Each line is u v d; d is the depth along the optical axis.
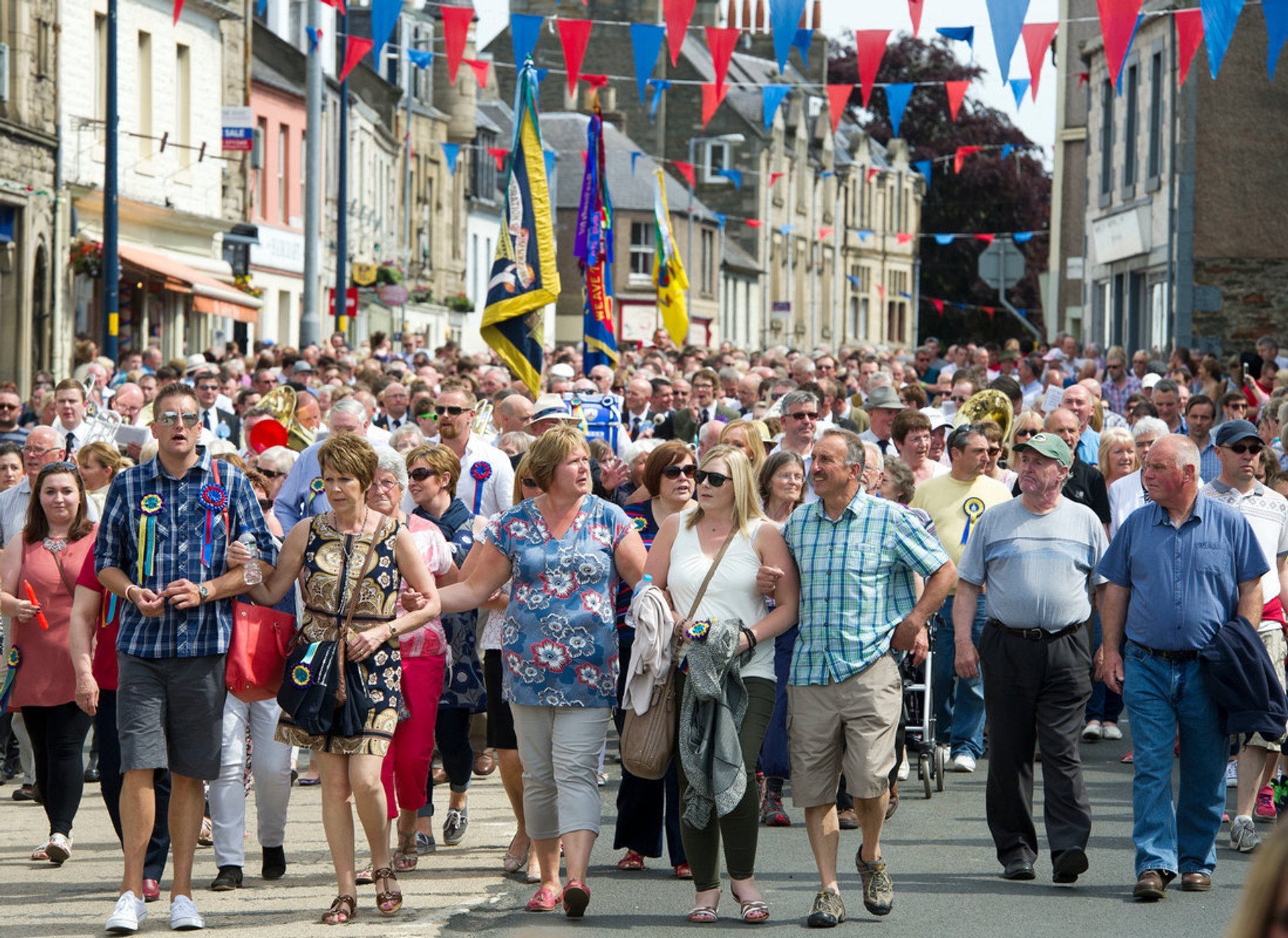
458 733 27.61
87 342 70.19
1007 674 24.89
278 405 37.75
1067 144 133.75
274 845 25.12
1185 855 24.52
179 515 22.56
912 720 30.53
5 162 78.12
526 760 23.08
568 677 22.62
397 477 24.47
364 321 148.62
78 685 23.17
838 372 73.94
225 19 106.31
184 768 22.20
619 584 25.56
